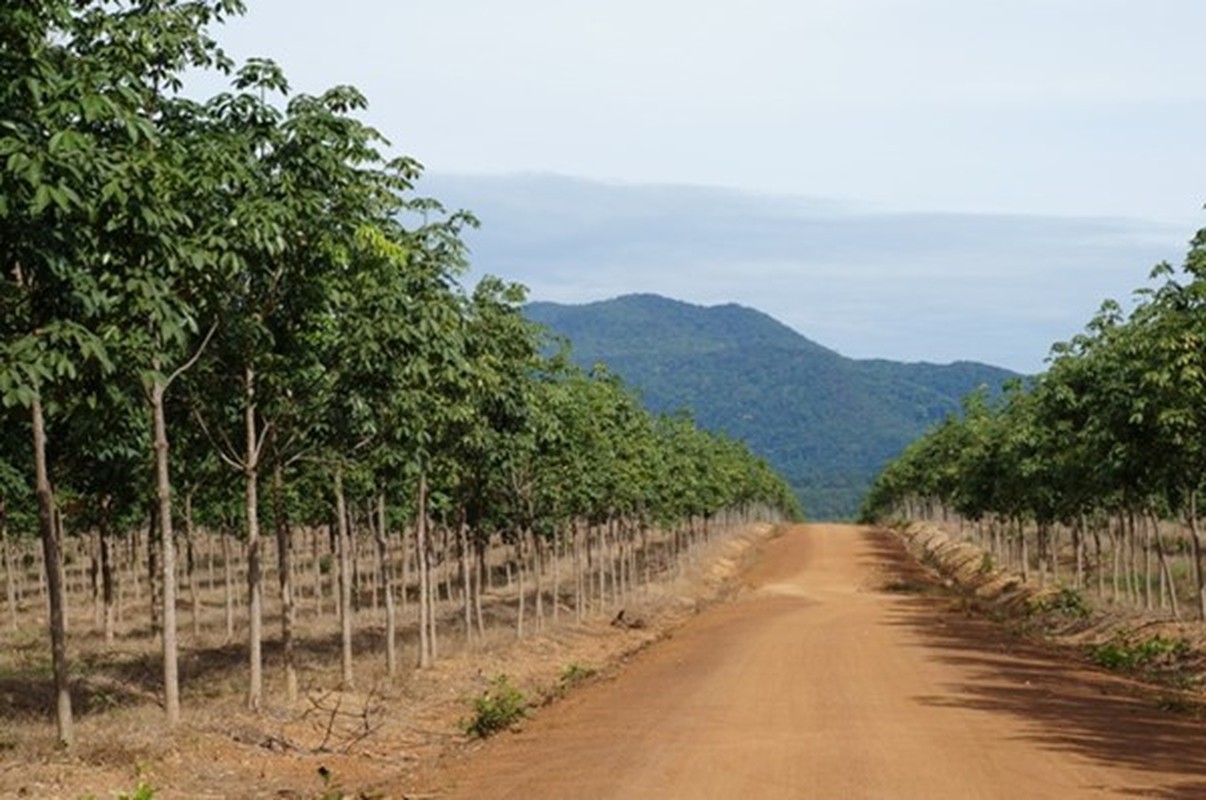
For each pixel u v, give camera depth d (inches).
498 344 924.6
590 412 1282.0
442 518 1353.3
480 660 1002.1
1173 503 1095.0
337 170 580.1
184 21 527.8
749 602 1971.0
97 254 458.9
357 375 650.8
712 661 1003.9
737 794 435.5
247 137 563.2
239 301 605.6
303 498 1337.4
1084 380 1298.0
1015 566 2345.0
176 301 470.0
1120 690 805.9
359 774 548.7
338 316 633.0
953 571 2667.3
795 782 454.6
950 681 829.2
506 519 1339.8
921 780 455.2
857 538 4001.0
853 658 997.2
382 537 875.4
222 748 553.6
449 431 889.5
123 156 455.2
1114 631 1182.9
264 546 2194.9
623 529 1941.4
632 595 1900.8
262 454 715.4
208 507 1336.1
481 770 536.4
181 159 516.1
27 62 392.8
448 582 1750.7
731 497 3090.6
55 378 445.4
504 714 704.4
